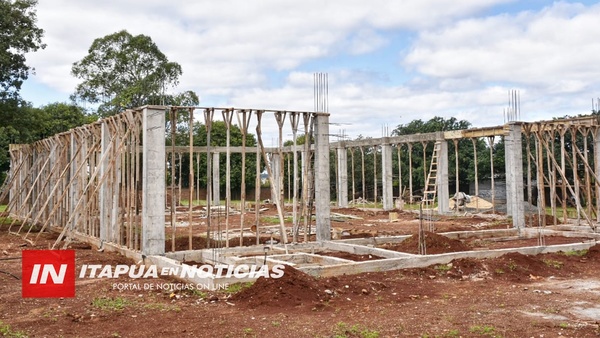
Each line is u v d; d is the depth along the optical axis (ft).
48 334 19.22
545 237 48.03
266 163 39.99
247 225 63.10
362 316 21.47
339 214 81.41
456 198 77.87
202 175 126.21
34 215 67.41
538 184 52.80
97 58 120.98
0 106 59.98
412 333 19.06
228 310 22.61
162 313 22.15
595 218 60.34
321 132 42.86
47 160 60.49
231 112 38.09
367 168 124.88
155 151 35.42
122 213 39.65
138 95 115.85
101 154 44.14
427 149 126.11
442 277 30.12
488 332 19.04
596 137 57.88
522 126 53.47
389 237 44.32
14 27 58.65
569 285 27.94
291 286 24.49
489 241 45.68
